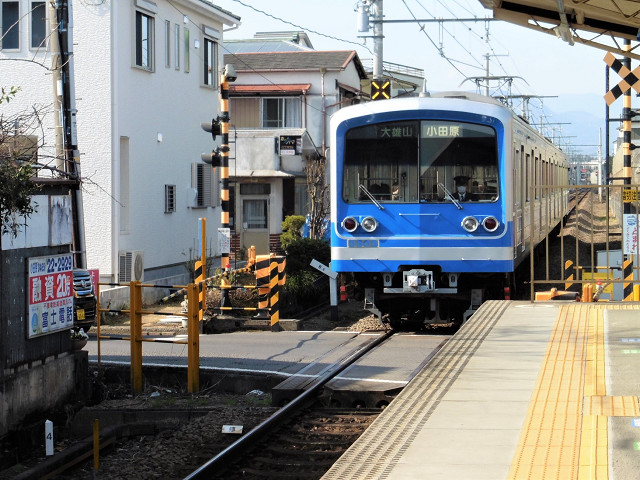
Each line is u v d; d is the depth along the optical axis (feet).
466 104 67.72
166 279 103.81
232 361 57.21
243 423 44.42
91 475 39.81
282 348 62.80
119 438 46.34
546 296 67.72
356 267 69.05
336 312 85.46
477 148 67.87
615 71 68.44
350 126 69.00
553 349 46.16
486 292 73.36
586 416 32.68
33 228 45.29
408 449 29.86
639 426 30.83
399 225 68.44
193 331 51.93
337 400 47.03
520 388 38.14
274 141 154.40
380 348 60.08
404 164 68.44
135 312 52.60
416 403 36.27
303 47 197.98
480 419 33.37
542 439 30.37
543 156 108.99
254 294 83.15
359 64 182.50
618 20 63.36
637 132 147.95
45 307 46.11
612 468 26.43
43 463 40.37
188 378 52.21
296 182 157.89
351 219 68.90
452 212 67.92
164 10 105.81
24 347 44.45
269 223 155.02
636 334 49.19
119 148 93.97
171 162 108.88
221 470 36.60
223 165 80.89
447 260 68.03
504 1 63.77
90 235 92.94
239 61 173.17
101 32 92.48
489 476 26.68
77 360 49.60
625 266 70.85
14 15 94.73
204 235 78.54
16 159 42.91
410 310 74.02
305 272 91.91
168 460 40.22
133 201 97.91
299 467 36.88
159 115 104.94
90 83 92.84
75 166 68.64
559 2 58.23
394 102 68.33
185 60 113.39
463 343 48.62
